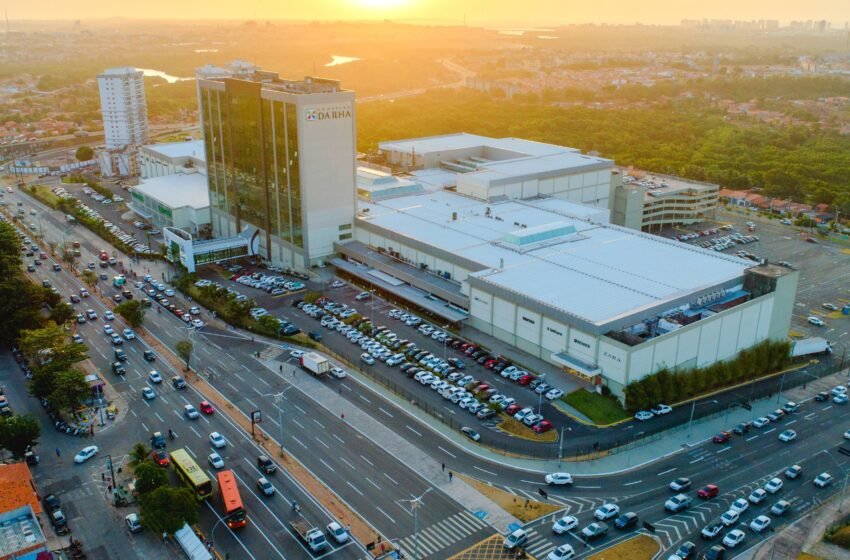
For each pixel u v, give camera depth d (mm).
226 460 129875
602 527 111062
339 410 147125
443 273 199250
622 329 152375
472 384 155375
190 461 123062
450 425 141625
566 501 119250
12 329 173125
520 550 106938
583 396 150250
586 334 152375
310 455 131500
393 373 163125
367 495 120562
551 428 140375
